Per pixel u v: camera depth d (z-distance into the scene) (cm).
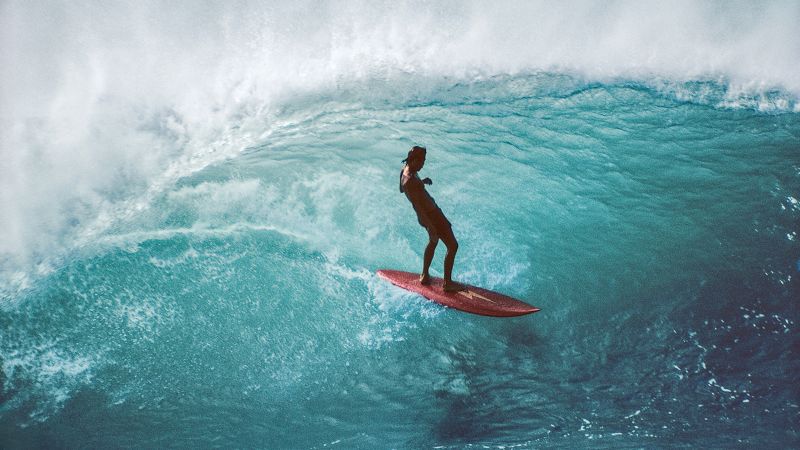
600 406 479
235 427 474
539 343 549
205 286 596
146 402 496
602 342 545
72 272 605
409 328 564
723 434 441
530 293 596
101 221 679
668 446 430
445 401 495
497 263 628
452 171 732
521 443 445
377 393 505
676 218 671
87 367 525
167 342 546
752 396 478
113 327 558
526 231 661
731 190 704
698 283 594
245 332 556
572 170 744
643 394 488
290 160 746
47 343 543
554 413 475
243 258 624
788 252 619
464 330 562
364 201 689
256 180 711
